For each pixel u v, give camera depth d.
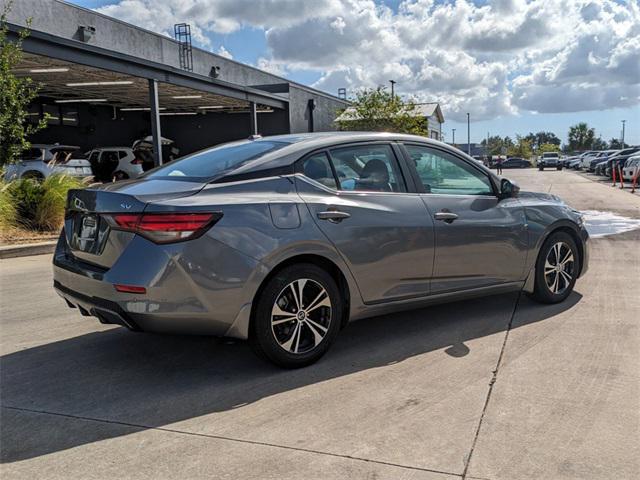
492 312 5.22
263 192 3.84
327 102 31.30
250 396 3.55
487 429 3.06
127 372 3.99
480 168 4.99
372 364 4.03
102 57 13.82
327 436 3.03
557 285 5.40
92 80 17.81
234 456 2.85
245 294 3.63
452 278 4.65
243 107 25.97
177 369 4.03
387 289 4.30
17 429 3.17
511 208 5.00
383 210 4.24
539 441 2.93
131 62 14.73
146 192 3.67
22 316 5.43
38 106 22.28
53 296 6.30
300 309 3.91
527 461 2.75
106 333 4.86
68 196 4.24
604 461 2.74
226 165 4.03
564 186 24.25
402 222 4.29
